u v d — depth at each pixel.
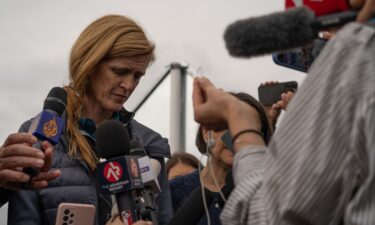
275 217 1.44
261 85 3.15
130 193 2.41
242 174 1.57
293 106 1.46
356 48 1.40
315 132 1.40
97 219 2.84
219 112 1.70
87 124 3.06
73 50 3.12
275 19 1.52
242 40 1.53
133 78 3.13
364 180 1.37
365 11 1.49
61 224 2.46
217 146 2.80
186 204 2.62
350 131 1.37
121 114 3.25
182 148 5.52
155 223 2.43
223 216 1.58
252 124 1.66
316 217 1.41
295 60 2.25
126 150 2.47
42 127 2.58
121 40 3.09
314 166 1.39
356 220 1.34
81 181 2.86
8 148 2.45
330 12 1.57
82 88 3.09
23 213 2.77
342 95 1.38
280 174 1.44
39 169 2.53
